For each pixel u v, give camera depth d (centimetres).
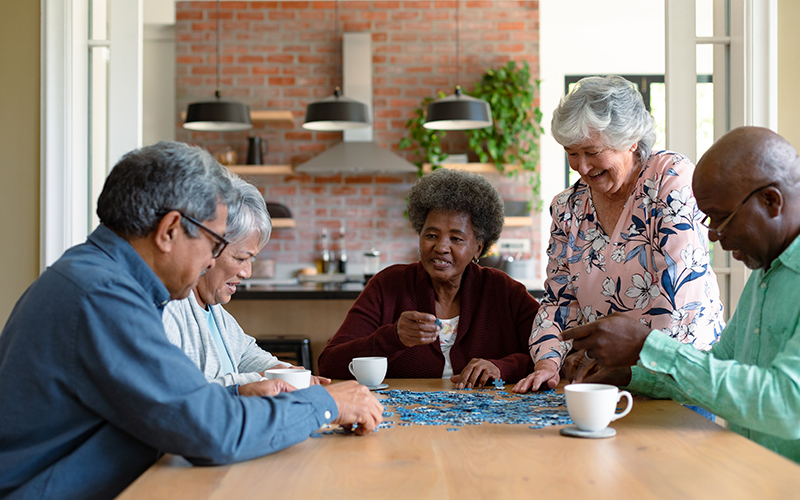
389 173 640
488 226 192
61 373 103
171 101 635
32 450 105
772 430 108
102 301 103
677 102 238
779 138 117
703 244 161
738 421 110
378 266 627
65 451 107
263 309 419
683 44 237
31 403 104
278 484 91
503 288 203
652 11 620
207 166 115
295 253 639
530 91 620
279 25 636
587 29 656
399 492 87
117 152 247
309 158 638
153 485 91
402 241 640
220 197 116
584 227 181
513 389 156
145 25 630
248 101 636
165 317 159
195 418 98
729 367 111
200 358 167
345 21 637
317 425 109
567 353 182
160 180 109
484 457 102
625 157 167
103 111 248
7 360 105
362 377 161
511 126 617
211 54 634
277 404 107
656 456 102
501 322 200
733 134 118
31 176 241
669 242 160
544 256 638
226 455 99
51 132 238
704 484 89
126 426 102
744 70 231
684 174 162
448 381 176
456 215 188
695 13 237
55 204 238
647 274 167
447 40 637
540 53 634
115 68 246
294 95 636
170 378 101
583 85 161
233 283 172
